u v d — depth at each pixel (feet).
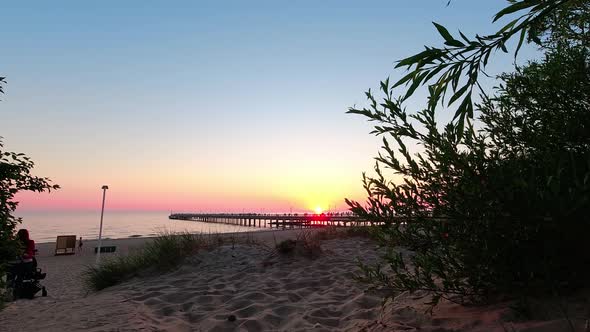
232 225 269.64
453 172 7.86
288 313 13.39
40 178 14.30
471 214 7.64
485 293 8.82
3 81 12.51
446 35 5.64
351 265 21.31
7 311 15.11
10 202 14.05
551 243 7.32
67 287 32.99
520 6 5.24
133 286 20.97
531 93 8.88
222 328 12.03
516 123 8.87
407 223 8.48
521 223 7.22
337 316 12.49
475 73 5.78
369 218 8.60
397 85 6.23
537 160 8.32
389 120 8.24
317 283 18.24
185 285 19.80
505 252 7.86
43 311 14.84
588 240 6.95
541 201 6.73
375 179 8.55
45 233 224.94
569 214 6.52
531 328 6.64
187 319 13.60
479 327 7.52
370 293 13.99
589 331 6.06
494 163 7.94
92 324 12.45
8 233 14.25
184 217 422.00
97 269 26.58
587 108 8.49
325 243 31.76
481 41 5.55
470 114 6.08
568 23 8.57
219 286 18.93
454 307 9.23
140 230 258.78
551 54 9.20
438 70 5.97
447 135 8.00
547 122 8.64
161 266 24.47
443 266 8.45
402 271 15.92
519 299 7.91
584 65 8.54
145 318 13.20
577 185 6.30
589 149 7.68
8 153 13.66
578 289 7.70
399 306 10.84
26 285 23.21
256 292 16.46
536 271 7.66
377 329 9.40
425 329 8.25
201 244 28.30
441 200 7.91
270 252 25.98
